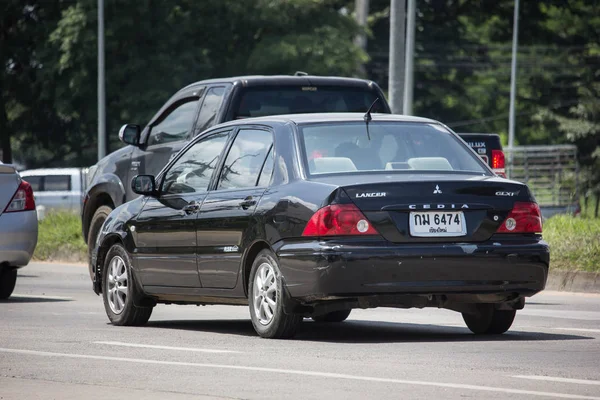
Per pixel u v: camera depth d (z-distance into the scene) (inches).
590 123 7086.6
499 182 1176.8
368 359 1006.4
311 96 1820.9
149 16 5585.6
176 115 1866.4
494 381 869.8
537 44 7386.8
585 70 7445.9
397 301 1128.8
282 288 1153.4
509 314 1218.0
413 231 1131.9
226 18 5821.9
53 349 1091.9
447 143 1254.9
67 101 5610.2
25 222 1740.9
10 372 934.4
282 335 1178.0
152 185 1369.3
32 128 6387.8
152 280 1346.0
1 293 1785.2
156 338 1199.6
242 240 1209.4
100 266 1449.3
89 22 5433.1
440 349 1082.7
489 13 7253.9
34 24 6028.5
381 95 1872.5
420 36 7249.0
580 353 1049.5
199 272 1275.8
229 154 1293.1
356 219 1121.4
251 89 1786.4
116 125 5698.8
